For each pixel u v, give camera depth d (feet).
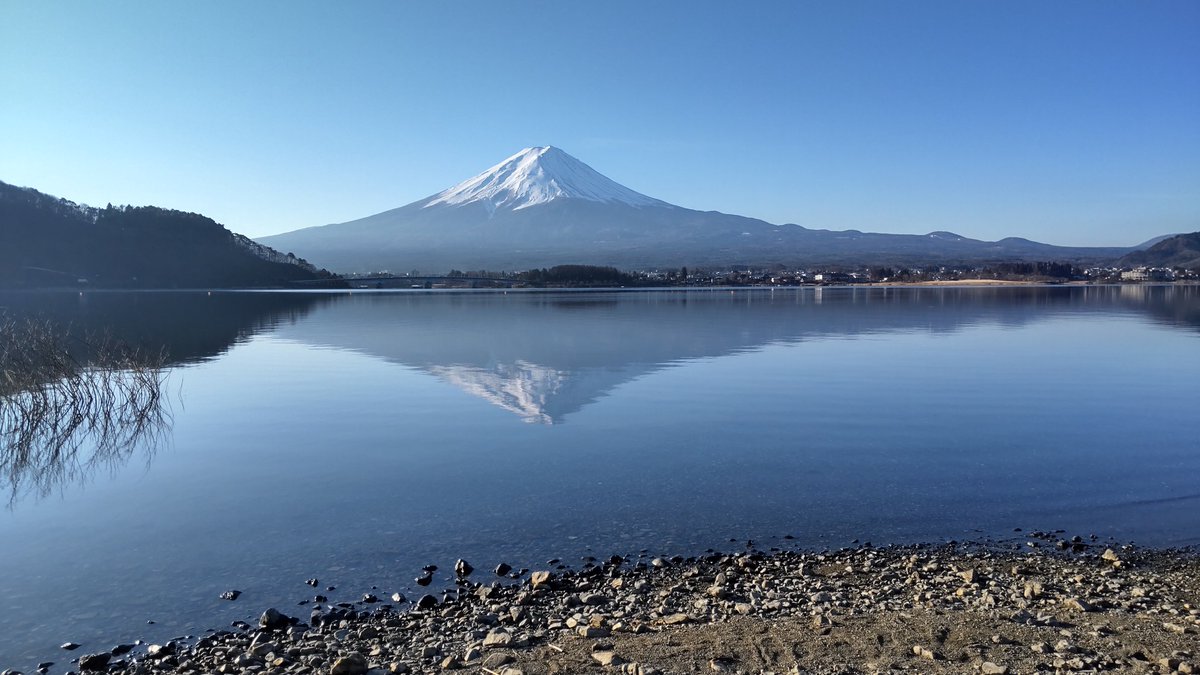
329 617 25.00
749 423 58.13
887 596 25.23
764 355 106.83
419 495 39.17
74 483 42.27
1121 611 23.17
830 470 43.86
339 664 19.53
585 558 30.22
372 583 27.89
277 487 40.93
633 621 22.82
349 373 89.15
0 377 67.87
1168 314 206.69
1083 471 43.34
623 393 73.41
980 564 28.73
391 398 70.95
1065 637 20.18
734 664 18.88
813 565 28.91
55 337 94.27
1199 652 18.81
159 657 22.33
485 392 74.43
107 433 55.67
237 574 28.91
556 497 38.63
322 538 32.78
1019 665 18.31
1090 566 28.53
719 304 279.49
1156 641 19.69
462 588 27.09
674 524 34.37
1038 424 57.47
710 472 43.47
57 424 58.49
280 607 25.94
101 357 83.35
